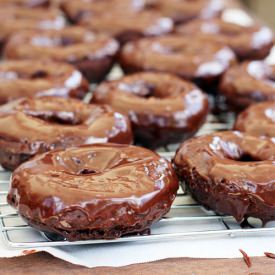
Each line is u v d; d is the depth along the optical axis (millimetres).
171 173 613
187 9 965
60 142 652
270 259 597
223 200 614
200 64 789
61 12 1015
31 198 587
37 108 681
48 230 591
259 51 865
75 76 755
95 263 588
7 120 664
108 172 602
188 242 605
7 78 748
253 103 752
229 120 772
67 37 858
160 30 903
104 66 829
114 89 735
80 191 583
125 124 675
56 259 594
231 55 825
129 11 961
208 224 624
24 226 604
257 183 606
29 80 737
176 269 588
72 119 683
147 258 592
